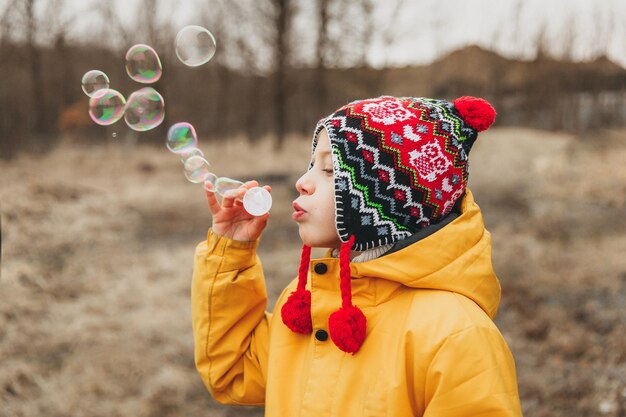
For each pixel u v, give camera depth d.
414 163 1.15
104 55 15.69
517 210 7.81
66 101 15.59
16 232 5.70
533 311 4.13
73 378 3.26
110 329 3.87
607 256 5.34
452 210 1.27
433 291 1.13
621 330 3.72
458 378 1.04
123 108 1.73
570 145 13.17
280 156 12.83
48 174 9.02
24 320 3.95
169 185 9.01
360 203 1.14
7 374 3.25
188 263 5.35
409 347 1.09
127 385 3.23
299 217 1.22
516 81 24.42
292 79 15.41
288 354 1.26
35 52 14.03
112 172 9.84
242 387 1.38
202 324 1.37
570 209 7.41
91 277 4.85
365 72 16.16
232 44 15.32
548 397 3.03
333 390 1.14
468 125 1.24
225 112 18.12
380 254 1.18
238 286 1.34
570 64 23.27
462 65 22.97
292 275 5.10
